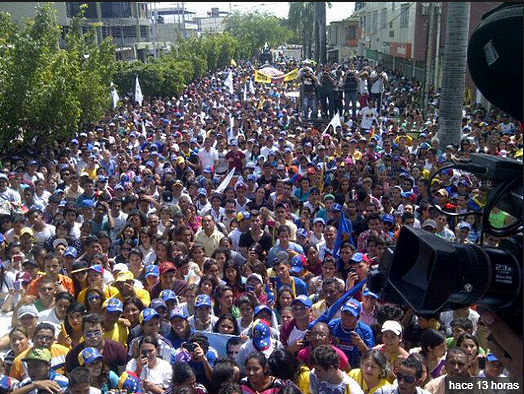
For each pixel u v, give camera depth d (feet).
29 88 50.67
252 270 25.79
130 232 30.01
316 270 27.76
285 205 31.37
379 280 7.54
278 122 73.72
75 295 24.85
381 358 16.19
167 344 19.53
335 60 212.64
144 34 167.84
